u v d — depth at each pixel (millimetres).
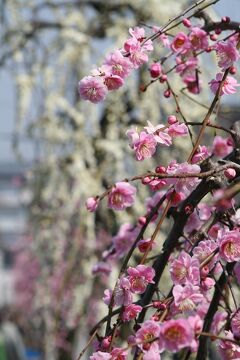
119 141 6688
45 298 7246
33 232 7184
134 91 6539
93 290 6961
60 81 6883
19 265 13320
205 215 2863
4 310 13867
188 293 2111
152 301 2387
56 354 7348
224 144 2938
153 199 2857
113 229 6547
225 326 2338
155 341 2070
